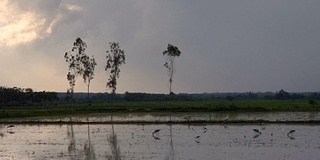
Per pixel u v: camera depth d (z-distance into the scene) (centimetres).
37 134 5116
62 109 10606
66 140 4419
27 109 11075
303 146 3647
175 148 3631
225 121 6216
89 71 12631
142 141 4191
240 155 3188
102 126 6159
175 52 11538
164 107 10688
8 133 5297
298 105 10712
